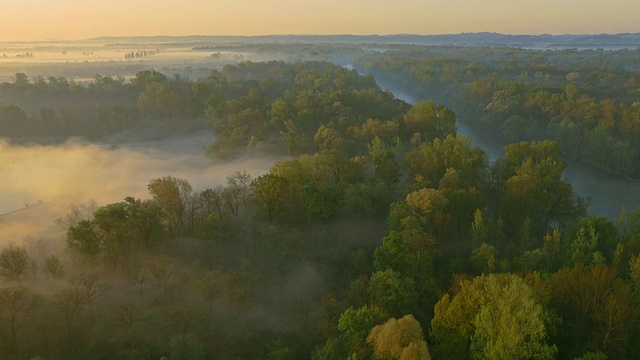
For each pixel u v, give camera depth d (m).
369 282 71.50
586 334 58.19
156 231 84.94
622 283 61.12
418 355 48.78
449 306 58.91
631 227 84.31
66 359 63.03
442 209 92.69
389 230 90.44
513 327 49.62
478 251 80.88
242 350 66.88
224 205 101.94
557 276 63.69
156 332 66.88
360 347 54.38
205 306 72.75
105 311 70.62
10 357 61.50
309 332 69.69
